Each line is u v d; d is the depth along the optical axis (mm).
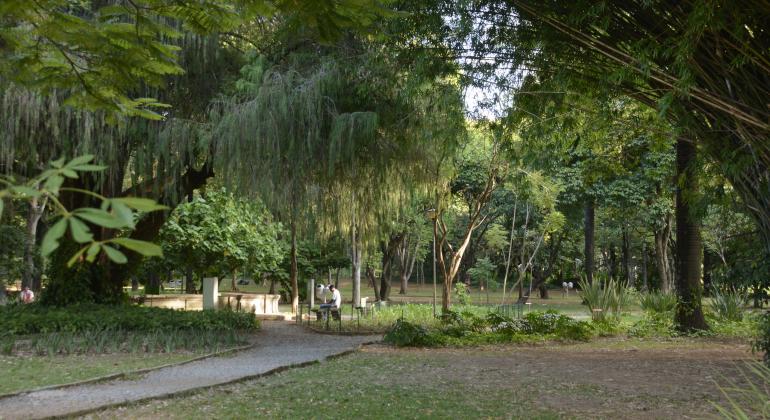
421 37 11211
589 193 30297
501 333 16266
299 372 10836
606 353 13531
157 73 5133
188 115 16422
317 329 19688
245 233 26594
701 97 6438
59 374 10133
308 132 14688
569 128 11078
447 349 14398
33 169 15211
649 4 5953
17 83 5184
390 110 15570
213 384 9234
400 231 34250
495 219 37625
